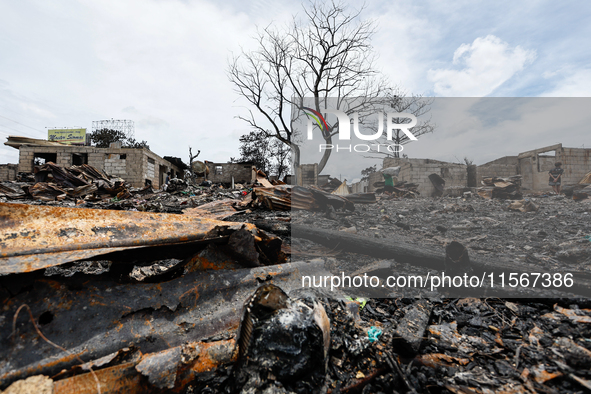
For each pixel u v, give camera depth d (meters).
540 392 1.27
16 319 1.14
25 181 15.95
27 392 0.99
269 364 1.32
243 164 29.33
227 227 1.89
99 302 1.37
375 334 1.73
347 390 1.35
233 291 1.83
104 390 1.12
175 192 13.02
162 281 1.71
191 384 1.33
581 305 2.03
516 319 1.92
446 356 1.55
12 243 1.24
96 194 10.16
